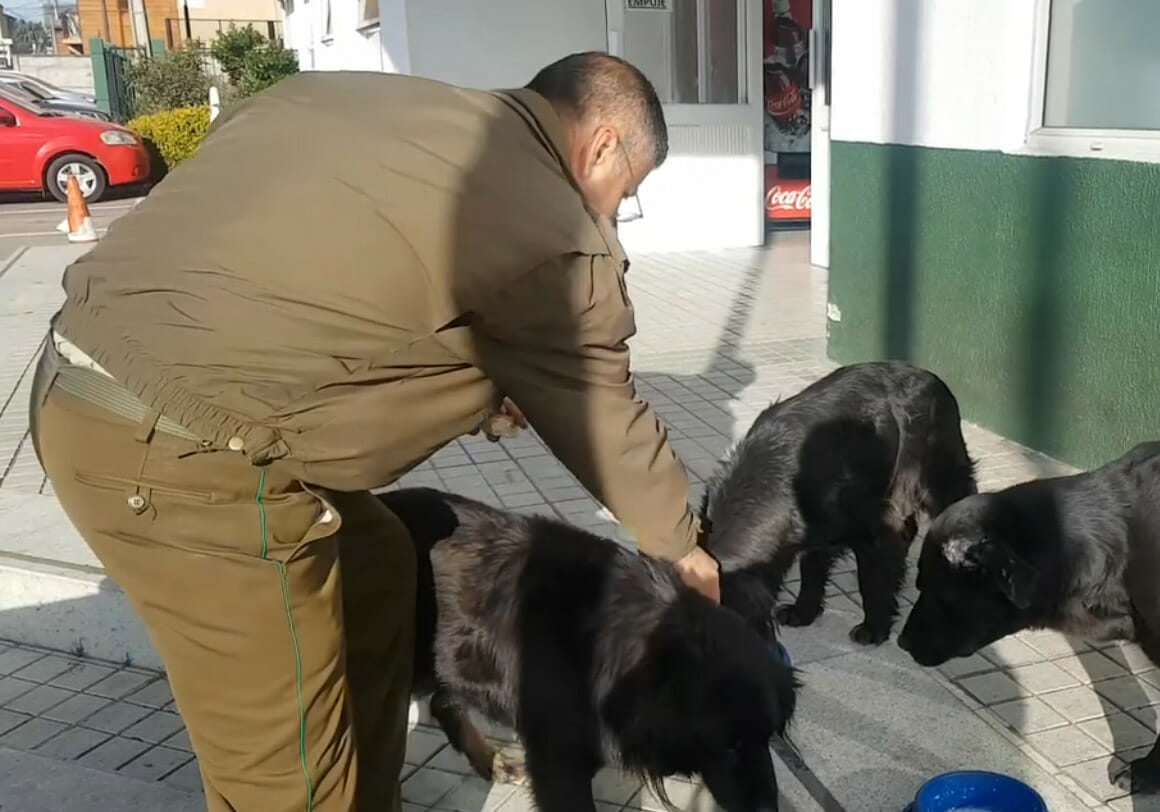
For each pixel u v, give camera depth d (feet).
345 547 7.97
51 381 6.27
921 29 17.92
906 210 18.98
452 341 6.06
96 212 52.13
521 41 32.86
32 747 10.64
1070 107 15.57
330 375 5.95
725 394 20.36
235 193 6.02
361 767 8.31
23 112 56.85
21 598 12.69
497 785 9.76
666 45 33.99
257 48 80.59
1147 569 9.48
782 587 11.43
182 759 10.36
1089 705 10.46
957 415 13.09
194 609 6.29
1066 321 15.66
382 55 36.47
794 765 9.52
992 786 8.05
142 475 6.01
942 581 10.09
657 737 7.82
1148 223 14.07
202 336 5.84
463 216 5.82
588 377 6.29
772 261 33.81
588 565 8.71
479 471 17.25
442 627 9.14
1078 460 15.83
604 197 7.42
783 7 39.68
